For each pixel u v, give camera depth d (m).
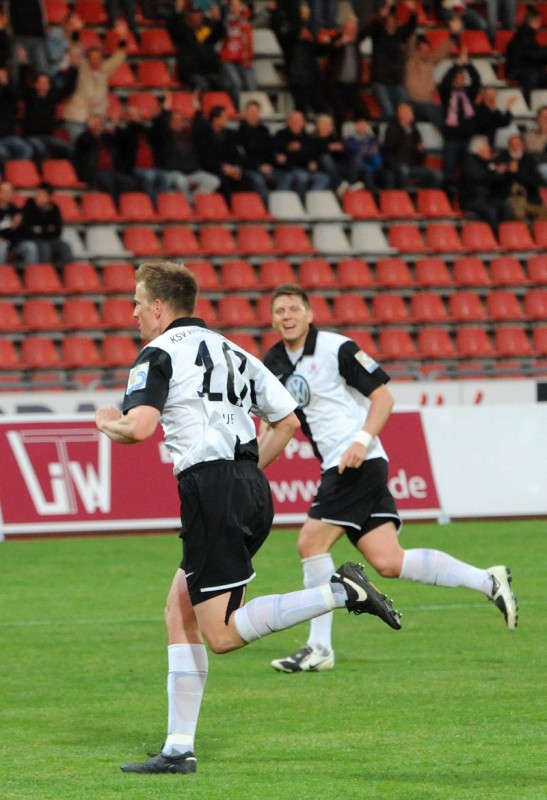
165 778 14.91
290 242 61.28
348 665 22.19
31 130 59.22
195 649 15.48
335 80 63.88
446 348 59.06
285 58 63.88
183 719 15.38
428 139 67.12
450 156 64.81
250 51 66.62
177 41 63.53
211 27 63.50
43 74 59.28
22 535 39.59
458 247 63.12
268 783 14.59
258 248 60.72
